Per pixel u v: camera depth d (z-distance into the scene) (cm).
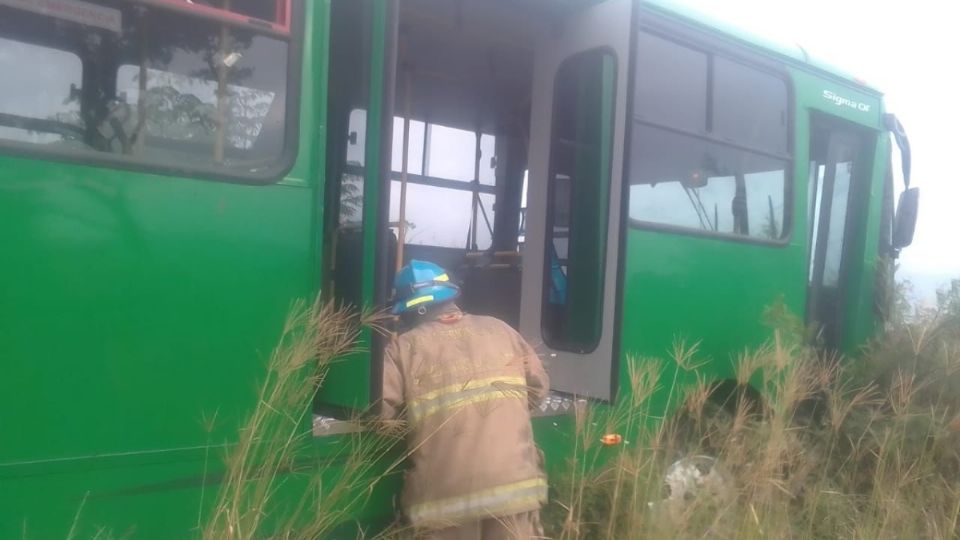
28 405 255
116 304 271
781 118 543
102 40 279
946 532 446
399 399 328
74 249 263
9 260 252
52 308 259
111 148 278
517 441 333
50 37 270
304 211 313
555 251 472
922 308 581
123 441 272
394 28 313
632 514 377
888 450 473
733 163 508
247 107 304
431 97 588
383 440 332
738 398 497
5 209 252
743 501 414
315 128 318
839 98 583
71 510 264
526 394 348
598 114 443
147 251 277
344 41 343
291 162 311
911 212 621
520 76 575
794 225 546
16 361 253
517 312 604
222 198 294
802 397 471
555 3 457
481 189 617
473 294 595
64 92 271
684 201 477
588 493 395
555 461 414
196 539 288
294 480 311
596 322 432
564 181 470
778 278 533
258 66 307
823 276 606
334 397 323
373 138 317
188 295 285
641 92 452
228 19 300
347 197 336
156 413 279
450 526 321
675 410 462
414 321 359
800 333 499
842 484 478
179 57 293
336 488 304
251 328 299
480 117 613
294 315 303
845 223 612
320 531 305
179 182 285
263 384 300
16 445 253
